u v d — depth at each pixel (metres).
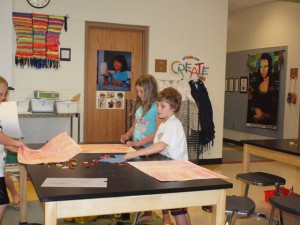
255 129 7.15
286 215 3.34
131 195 1.47
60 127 4.86
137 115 2.70
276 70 6.55
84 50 4.85
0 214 2.37
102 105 5.09
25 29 4.52
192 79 5.47
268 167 5.51
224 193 1.65
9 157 4.02
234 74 7.75
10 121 2.58
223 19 5.58
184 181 1.64
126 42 5.17
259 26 7.03
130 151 2.29
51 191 1.43
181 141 2.21
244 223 3.16
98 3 4.88
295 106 6.17
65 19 4.71
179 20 5.33
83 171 1.77
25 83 4.59
